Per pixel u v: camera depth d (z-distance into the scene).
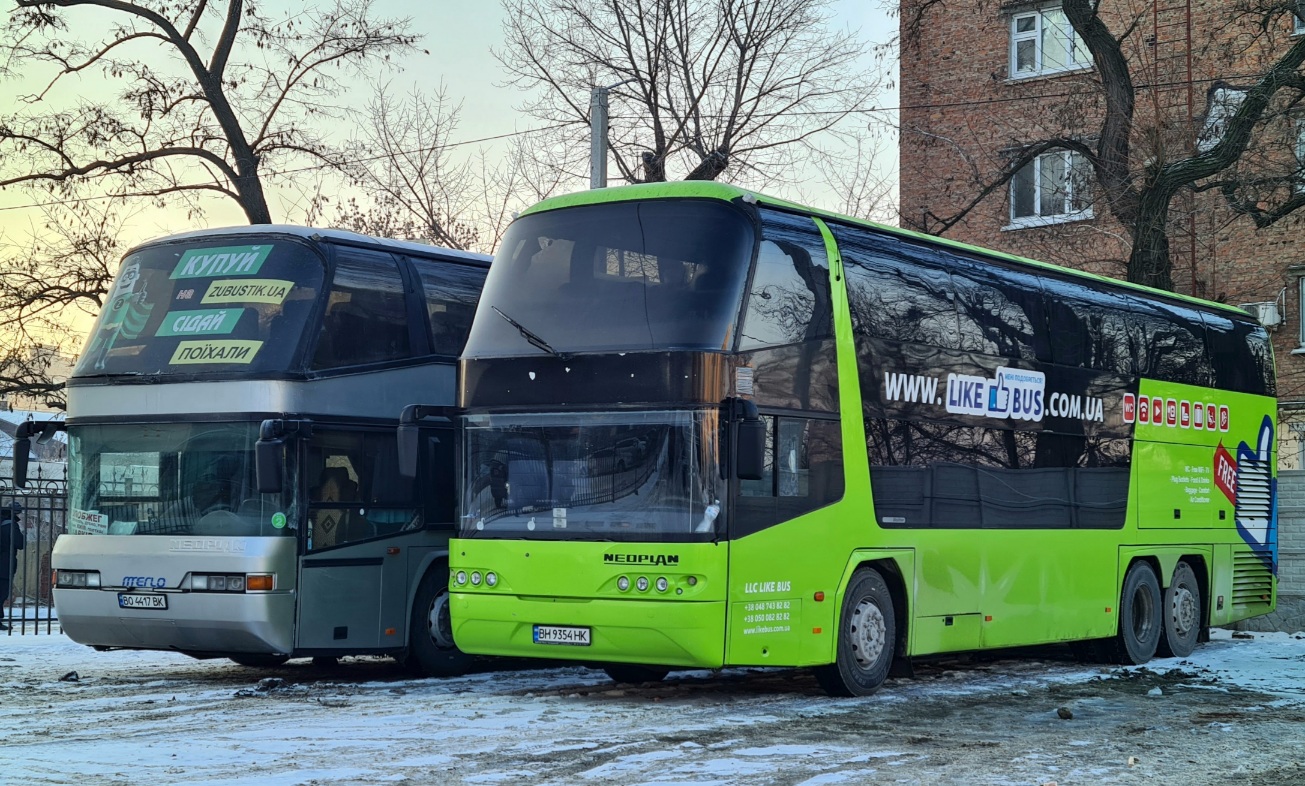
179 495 13.41
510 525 12.01
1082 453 15.93
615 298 11.93
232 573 13.02
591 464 11.71
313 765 8.80
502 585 11.97
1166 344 17.83
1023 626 14.73
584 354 11.82
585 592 11.55
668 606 11.19
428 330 14.84
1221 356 19.03
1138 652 16.84
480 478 12.25
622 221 12.10
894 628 13.12
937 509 13.60
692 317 11.51
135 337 13.95
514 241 12.66
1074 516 15.68
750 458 11.10
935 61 32.12
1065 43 30.61
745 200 11.93
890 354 13.23
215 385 13.34
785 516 11.84
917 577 13.30
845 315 12.75
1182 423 17.94
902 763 9.21
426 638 14.48
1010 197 30.98
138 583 13.39
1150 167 23.88
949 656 17.64
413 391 14.52
